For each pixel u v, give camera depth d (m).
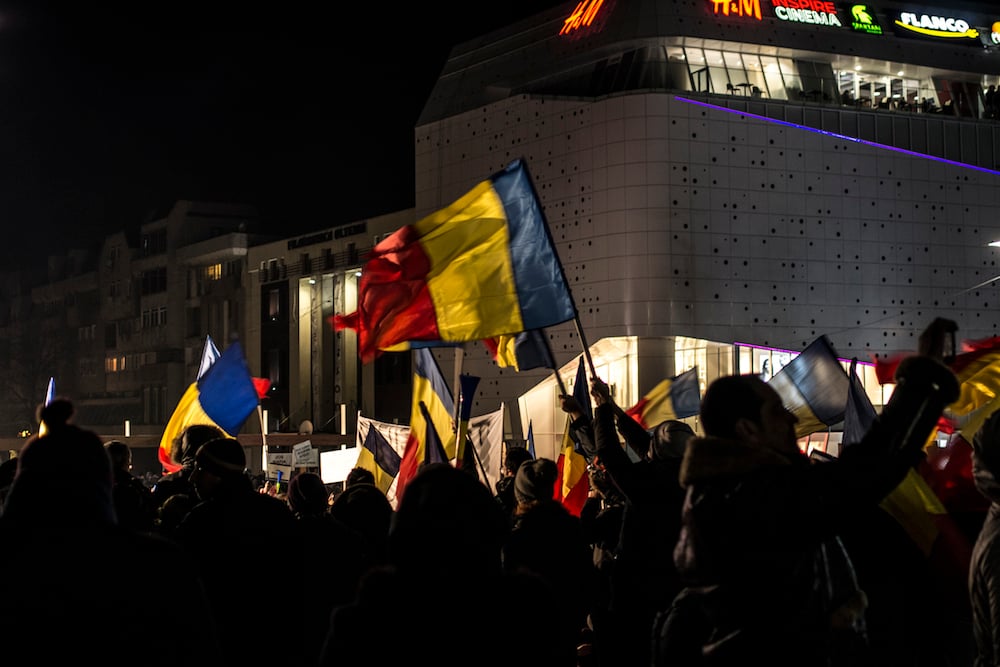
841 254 57.69
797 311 56.56
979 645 5.91
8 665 4.12
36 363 116.38
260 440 73.31
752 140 56.09
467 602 4.12
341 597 8.32
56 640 4.14
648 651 7.12
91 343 109.44
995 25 63.44
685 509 4.59
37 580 4.18
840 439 46.56
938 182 60.06
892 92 61.84
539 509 8.88
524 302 8.95
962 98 62.00
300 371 77.25
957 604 8.05
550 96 57.81
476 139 61.44
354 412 73.69
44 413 4.75
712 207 55.22
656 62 56.03
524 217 9.01
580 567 8.73
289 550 7.74
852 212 58.03
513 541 8.77
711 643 4.41
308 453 23.64
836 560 4.92
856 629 5.21
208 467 7.74
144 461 96.25
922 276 59.47
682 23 56.19
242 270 85.44
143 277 98.94
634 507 7.18
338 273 74.12
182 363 94.12
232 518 7.66
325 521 8.62
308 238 76.44
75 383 112.44
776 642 4.27
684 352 55.41
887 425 4.22
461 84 64.25
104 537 4.29
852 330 57.69
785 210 56.62
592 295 55.75
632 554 7.15
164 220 96.19
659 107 54.75
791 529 4.20
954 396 4.22
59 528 4.29
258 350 81.81
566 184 57.00
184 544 7.64
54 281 119.56
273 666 7.62
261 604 7.59
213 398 14.20
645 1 56.56
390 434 16.52
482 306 9.01
